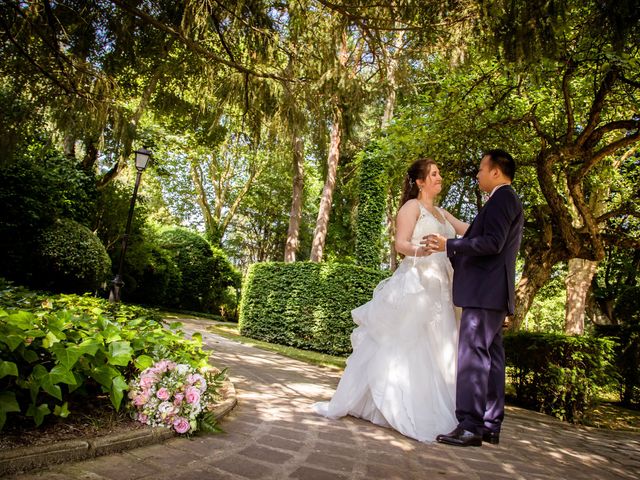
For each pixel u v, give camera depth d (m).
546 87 5.97
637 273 11.79
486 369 2.32
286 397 3.49
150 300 17.56
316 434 2.24
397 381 2.46
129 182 14.62
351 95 4.40
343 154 17.70
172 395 2.02
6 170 7.76
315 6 4.16
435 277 2.66
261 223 25.75
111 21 4.05
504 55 3.30
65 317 2.12
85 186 10.34
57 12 3.94
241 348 7.89
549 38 3.04
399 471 1.75
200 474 1.51
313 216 24.36
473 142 6.83
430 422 2.38
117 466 1.52
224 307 22.42
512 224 2.41
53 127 4.80
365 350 2.73
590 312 13.28
